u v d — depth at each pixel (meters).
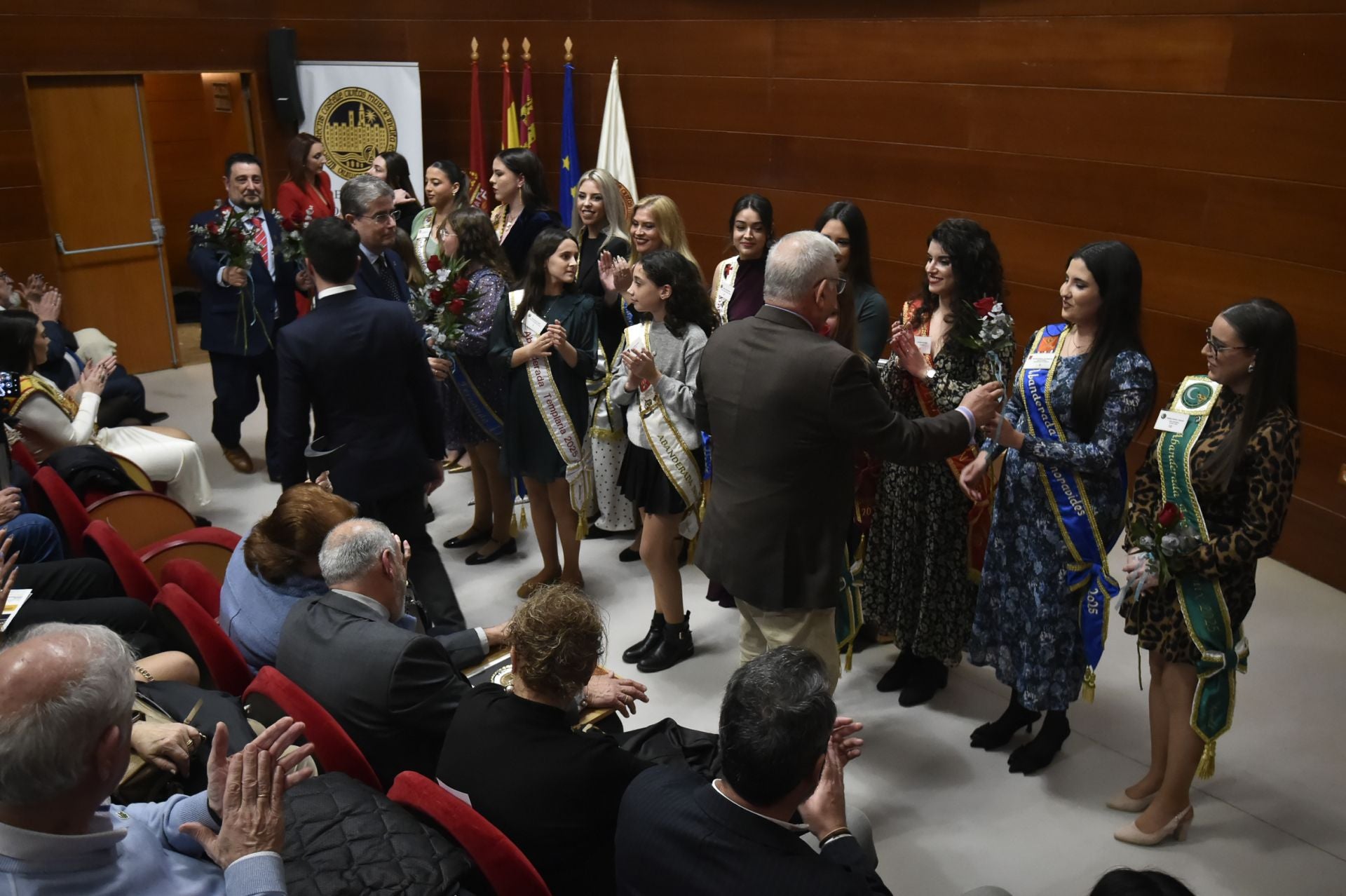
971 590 3.15
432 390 3.34
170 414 6.09
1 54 5.88
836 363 2.32
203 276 5.04
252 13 6.69
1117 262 2.60
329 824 1.67
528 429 3.81
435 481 3.46
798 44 5.55
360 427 3.21
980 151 4.90
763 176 5.92
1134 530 2.57
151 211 6.66
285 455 3.20
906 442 2.37
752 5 5.70
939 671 3.42
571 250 3.71
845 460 2.47
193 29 6.50
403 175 6.11
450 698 2.14
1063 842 2.74
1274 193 3.93
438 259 4.10
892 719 3.30
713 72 5.99
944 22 4.90
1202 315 4.26
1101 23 4.33
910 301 3.25
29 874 1.30
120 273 6.63
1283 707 3.34
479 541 4.53
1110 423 2.65
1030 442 2.70
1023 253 4.84
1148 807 2.80
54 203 6.28
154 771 1.89
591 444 3.86
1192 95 4.11
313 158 6.18
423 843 1.65
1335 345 3.88
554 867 1.85
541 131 6.91
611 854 1.87
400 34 7.01
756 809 1.53
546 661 1.83
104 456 3.72
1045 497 2.80
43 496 3.36
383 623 2.21
